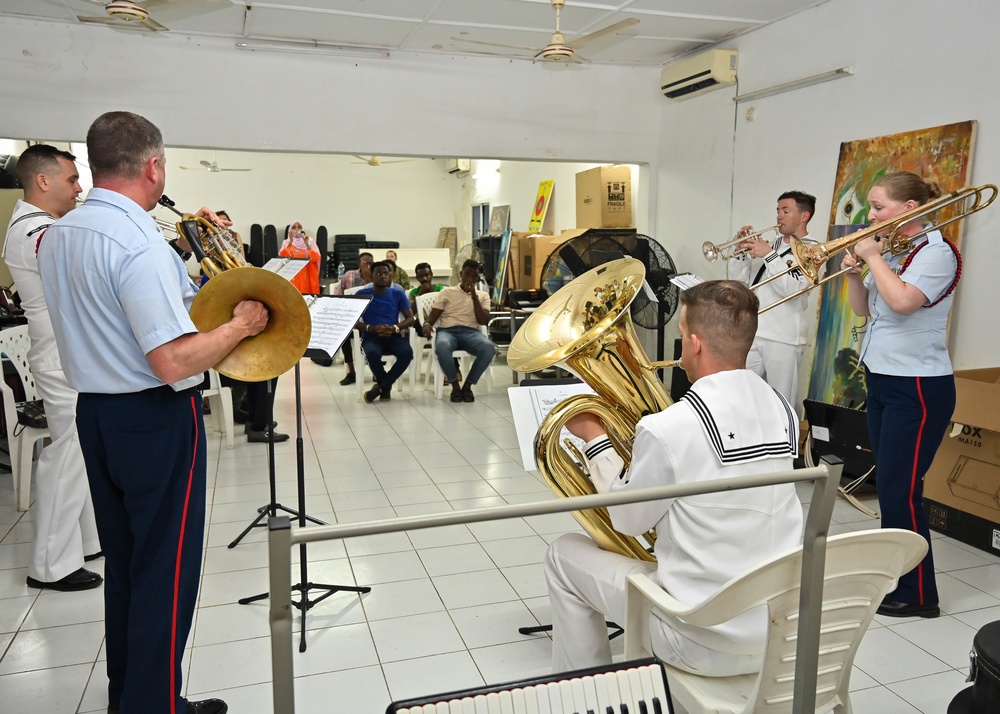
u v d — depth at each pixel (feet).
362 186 39.68
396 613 8.21
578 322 5.88
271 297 5.47
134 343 5.28
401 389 20.92
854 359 12.89
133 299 5.03
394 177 40.06
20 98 14.92
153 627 5.48
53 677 7.02
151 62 15.57
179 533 5.58
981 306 10.91
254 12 14.34
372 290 19.24
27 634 7.80
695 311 4.96
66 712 6.49
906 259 7.98
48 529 8.70
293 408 18.60
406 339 19.67
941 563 9.37
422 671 7.10
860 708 6.47
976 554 9.63
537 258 22.50
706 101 17.33
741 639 4.58
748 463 4.67
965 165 10.95
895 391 7.89
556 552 5.76
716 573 4.63
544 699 3.78
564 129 18.53
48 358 8.46
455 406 18.79
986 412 9.41
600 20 15.11
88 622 8.06
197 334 5.16
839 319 13.23
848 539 4.15
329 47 16.60
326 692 6.77
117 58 15.37
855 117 13.17
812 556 4.02
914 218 7.86
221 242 6.31
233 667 7.17
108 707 6.34
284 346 5.65
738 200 16.44
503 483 12.74
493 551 9.86
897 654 7.30
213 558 9.64
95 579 8.93
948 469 10.19
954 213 11.09
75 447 8.75
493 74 17.81
